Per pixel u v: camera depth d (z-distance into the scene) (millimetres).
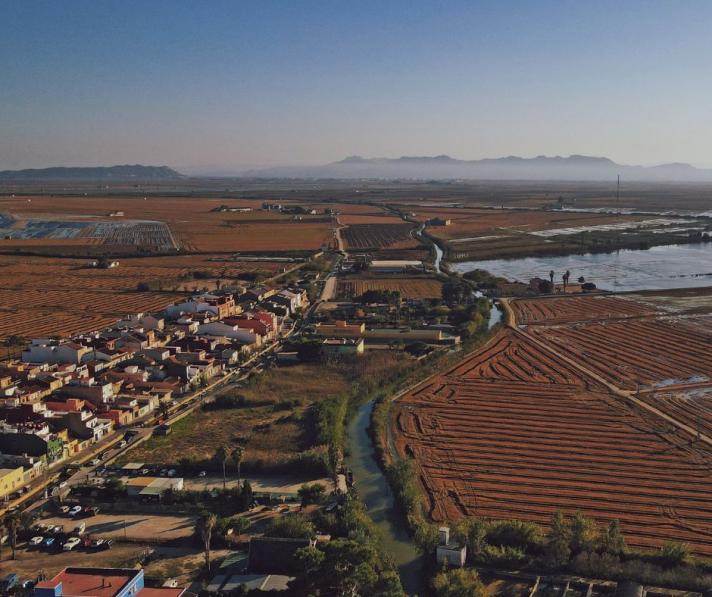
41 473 118250
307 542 88375
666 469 116312
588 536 91438
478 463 119938
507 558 89312
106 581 78062
